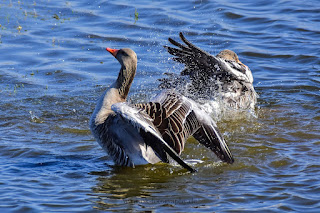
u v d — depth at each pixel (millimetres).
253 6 23281
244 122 13148
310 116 13422
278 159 10617
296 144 11508
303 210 8266
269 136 12062
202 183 9555
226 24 21156
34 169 10180
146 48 18797
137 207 8461
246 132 12406
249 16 21844
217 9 22688
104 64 17625
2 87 15523
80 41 19516
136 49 18750
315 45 18844
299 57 17938
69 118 13383
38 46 18969
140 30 20438
